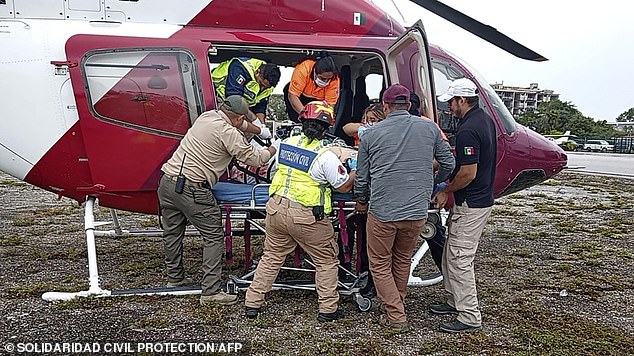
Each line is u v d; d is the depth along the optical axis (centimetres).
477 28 482
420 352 331
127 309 385
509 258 584
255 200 395
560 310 416
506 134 532
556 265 556
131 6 452
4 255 543
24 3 438
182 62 431
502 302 432
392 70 464
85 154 429
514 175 541
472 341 349
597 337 362
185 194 384
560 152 567
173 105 428
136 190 432
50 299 397
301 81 459
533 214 917
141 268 495
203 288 397
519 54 505
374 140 337
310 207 352
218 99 442
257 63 447
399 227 338
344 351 327
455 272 362
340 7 481
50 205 905
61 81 418
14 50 417
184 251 570
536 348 342
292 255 534
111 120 420
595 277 510
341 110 507
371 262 357
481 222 355
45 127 422
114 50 419
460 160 341
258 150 390
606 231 752
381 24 491
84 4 446
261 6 466
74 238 630
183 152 387
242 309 391
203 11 459
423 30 385
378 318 381
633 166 2291
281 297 419
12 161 433
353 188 363
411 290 453
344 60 533
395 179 333
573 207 1009
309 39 459
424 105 424
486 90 532
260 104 457
